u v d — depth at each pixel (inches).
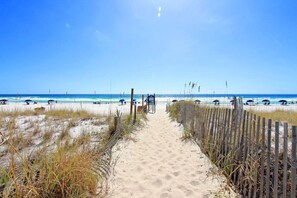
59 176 94.7
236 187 115.0
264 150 98.4
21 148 162.7
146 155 172.9
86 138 184.9
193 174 134.0
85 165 110.5
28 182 87.4
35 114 403.9
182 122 323.9
